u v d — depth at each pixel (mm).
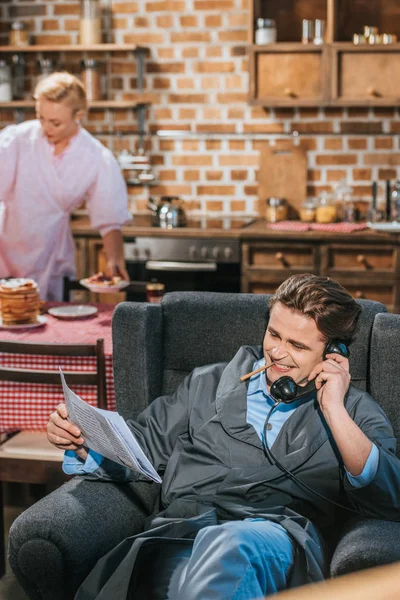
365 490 1614
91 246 4457
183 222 4496
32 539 1594
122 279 3463
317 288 1726
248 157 4848
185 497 1765
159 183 4957
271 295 2145
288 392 1706
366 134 4711
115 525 1700
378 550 1470
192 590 1387
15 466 2371
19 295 2715
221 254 4320
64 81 3316
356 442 1614
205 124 4855
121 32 4820
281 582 1477
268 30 4500
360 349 1991
